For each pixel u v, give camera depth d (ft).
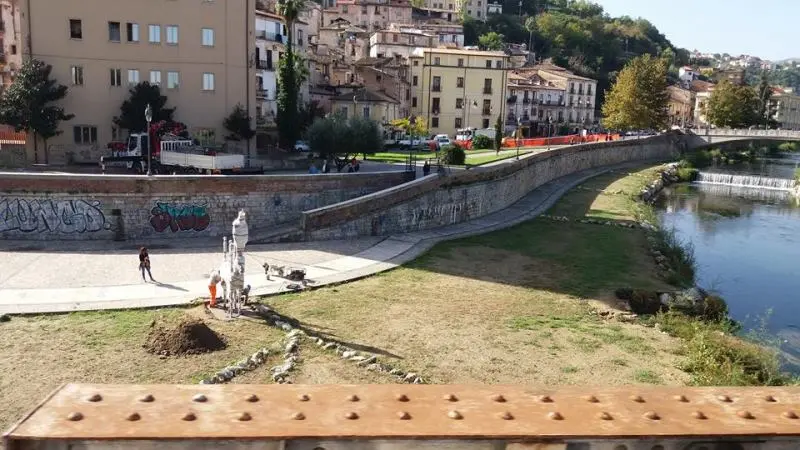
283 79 197.47
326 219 119.55
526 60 494.18
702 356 67.56
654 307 90.38
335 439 13.87
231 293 73.72
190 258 100.68
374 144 169.37
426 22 493.36
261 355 62.54
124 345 63.67
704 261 135.03
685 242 153.07
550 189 209.36
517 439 14.17
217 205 117.91
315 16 365.81
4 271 89.45
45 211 110.11
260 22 239.50
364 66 318.04
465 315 80.43
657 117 326.44
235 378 57.41
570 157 250.57
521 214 164.04
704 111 460.55
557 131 399.85
